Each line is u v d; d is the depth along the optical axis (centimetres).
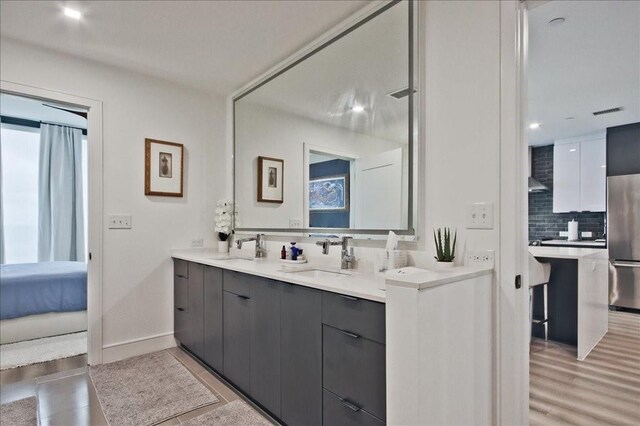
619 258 448
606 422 197
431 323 123
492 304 156
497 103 156
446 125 172
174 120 319
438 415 126
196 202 331
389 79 194
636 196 436
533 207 592
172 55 269
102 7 208
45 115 464
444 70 174
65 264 391
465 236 164
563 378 253
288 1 203
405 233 183
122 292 287
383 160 196
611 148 477
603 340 339
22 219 479
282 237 275
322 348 161
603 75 315
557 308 333
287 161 269
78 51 262
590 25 239
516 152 151
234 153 337
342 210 222
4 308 310
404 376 120
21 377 248
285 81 272
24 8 209
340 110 224
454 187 169
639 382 247
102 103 280
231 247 334
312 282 164
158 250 308
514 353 151
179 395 222
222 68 290
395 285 123
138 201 297
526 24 160
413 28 182
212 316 254
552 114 419
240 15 217
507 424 153
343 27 222
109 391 227
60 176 498
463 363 140
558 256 301
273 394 192
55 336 333
